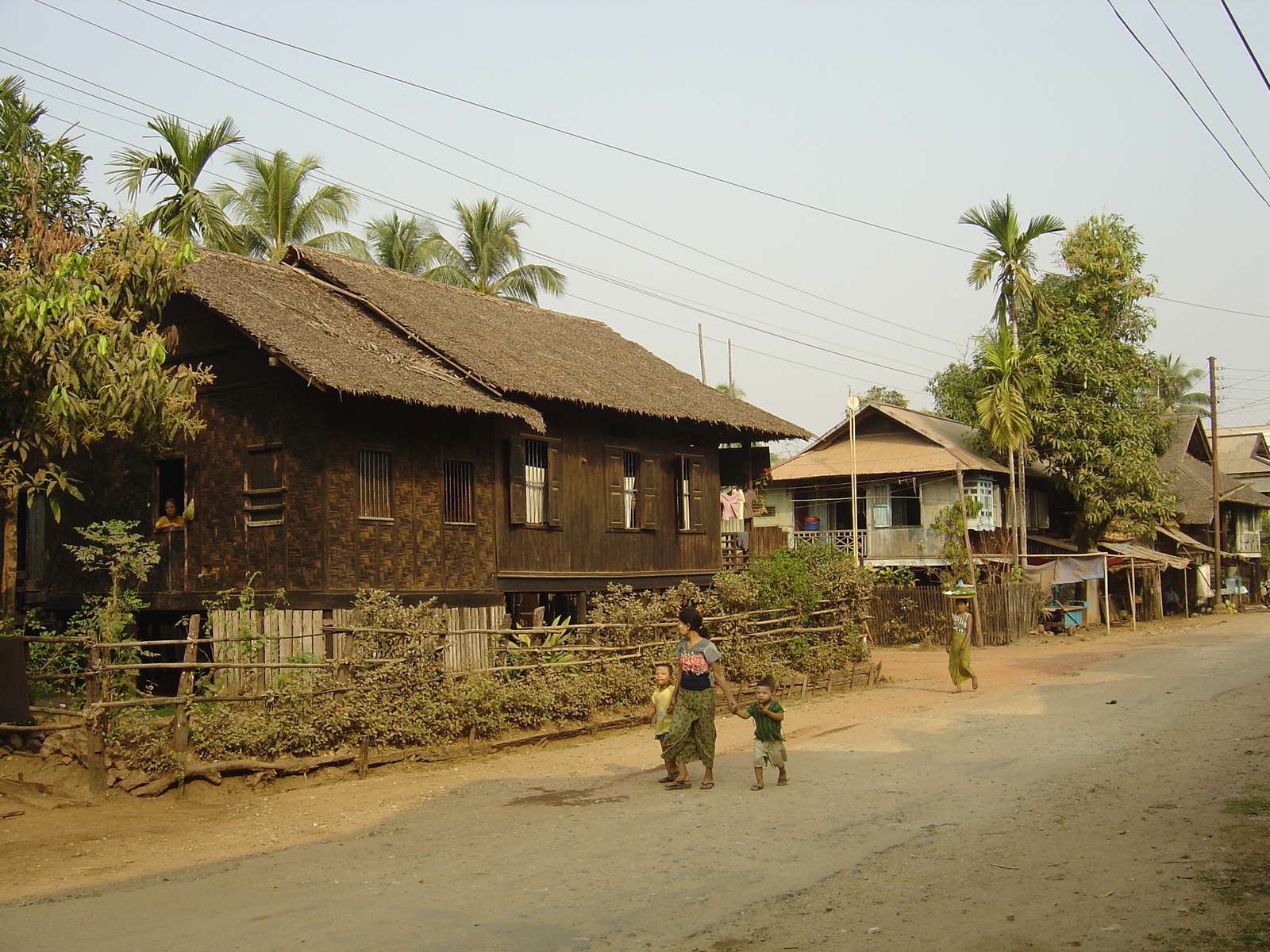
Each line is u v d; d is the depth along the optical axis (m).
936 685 19.84
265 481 15.83
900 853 7.60
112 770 10.40
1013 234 32.81
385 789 10.79
